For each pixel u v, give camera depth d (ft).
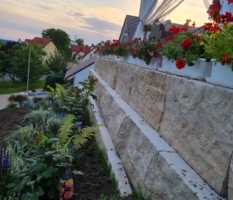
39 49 117.19
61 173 8.47
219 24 7.94
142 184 8.20
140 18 19.47
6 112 23.13
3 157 9.05
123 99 14.62
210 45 6.41
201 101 6.80
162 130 8.83
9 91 94.79
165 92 9.09
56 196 8.27
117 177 9.55
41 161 8.62
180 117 7.74
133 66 13.66
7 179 8.52
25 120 18.65
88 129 10.43
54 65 114.62
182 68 8.56
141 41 14.61
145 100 10.96
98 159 12.22
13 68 106.01
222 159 5.63
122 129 11.53
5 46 124.36
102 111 17.28
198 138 6.64
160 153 7.55
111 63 20.59
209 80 7.05
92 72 31.09
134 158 9.31
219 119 5.93
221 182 5.54
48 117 16.88
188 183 6.02
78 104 19.33
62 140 10.23
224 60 5.89
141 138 9.21
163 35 15.51
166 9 17.40
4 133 16.07
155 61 11.14
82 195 9.05
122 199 8.14
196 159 6.60
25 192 7.95
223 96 5.96
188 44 7.89
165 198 6.73
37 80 111.86
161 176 7.14
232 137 5.41
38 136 10.16
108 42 24.31
